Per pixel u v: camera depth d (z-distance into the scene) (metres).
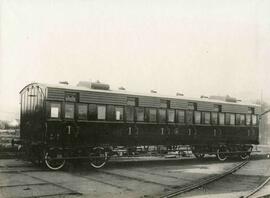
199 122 22.14
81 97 17.02
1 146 21.22
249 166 20.48
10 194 10.63
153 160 22.81
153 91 21.25
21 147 18.47
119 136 18.25
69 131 16.58
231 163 22.45
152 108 19.69
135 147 18.95
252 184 13.80
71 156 16.80
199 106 22.11
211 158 25.03
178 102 20.94
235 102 25.12
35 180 13.34
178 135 20.89
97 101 17.52
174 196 11.01
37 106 16.86
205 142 22.45
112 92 18.09
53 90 16.30
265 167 19.89
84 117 17.11
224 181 14.45
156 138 19.81
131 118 18.75
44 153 16.02
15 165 17.53
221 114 23.52
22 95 19.28
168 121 20.42
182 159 23.92
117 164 19.88
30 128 17.66
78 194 11.06
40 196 10.51
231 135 24.03
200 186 12.91
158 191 11.90
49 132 16.08
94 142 17.36
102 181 13.75
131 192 11.64
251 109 25.67
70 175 15.08
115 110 18.14
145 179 14.53
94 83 18.08
